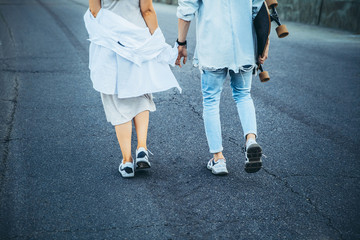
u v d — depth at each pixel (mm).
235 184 3139
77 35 9812
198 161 3539
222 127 4312
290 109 4887
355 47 8648
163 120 4488
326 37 9953
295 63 7188
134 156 3676
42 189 3043
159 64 3203
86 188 3066
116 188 3070
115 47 3006
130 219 2668
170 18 14188
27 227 2578
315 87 5797
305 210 2779
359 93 5535
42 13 14789
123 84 3072
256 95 5438
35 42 8930
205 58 3010
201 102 5113
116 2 2994
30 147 3773
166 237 2480
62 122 4395
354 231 2557
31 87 5660
